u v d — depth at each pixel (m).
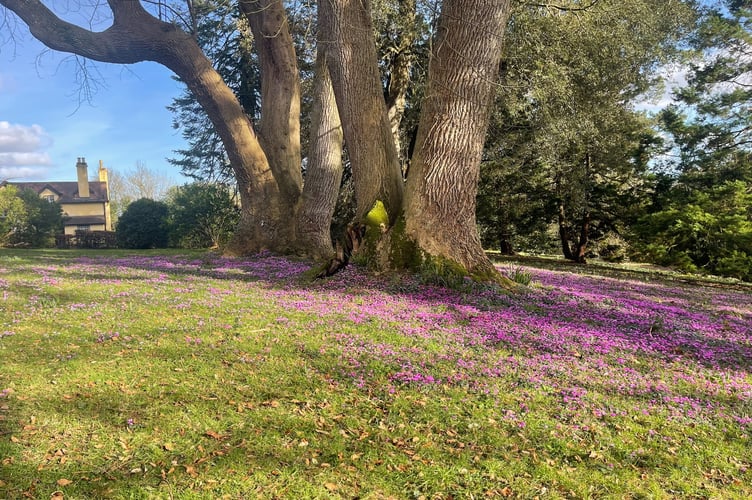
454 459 2.96
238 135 13.22
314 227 13.26
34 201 28.70
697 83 19.41
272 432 3.14
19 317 5.72
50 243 29.12
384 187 9.30
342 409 3.53
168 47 12.36
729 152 19.36
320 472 2.74
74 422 3.16
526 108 16.14
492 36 7.94
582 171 21.27
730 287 14.41
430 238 8.20
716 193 17.56
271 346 4.82
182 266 11.45
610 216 24.16
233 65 21.50
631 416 3.65
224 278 9.35
